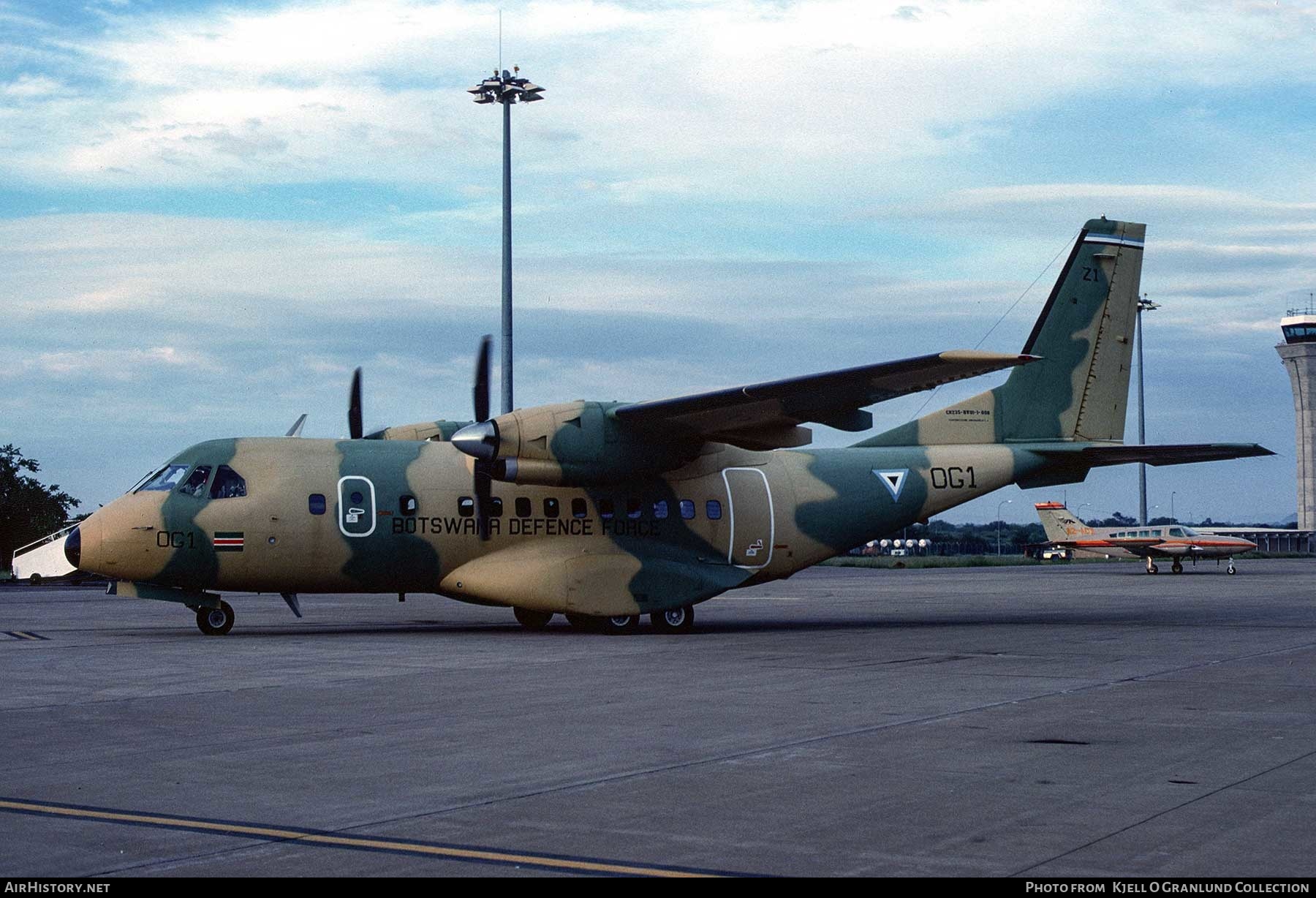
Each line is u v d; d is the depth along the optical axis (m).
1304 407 127.38
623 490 22.23
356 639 20.05
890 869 6.08
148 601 34.09
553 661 16.19
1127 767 8.60
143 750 9.38
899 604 31.06
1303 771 8.45
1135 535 64.31
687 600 21.75
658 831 6.84
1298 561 99.44
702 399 19.78
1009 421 24.77
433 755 9.12
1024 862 6.19
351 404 24.11
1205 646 18.17
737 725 10.54
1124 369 25.20
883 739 9.80
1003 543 135.88
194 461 20.67
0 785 8.12
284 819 7.14
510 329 32.22
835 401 20.25
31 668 15.20
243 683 13.66
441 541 21.30
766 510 23.16
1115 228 25.06
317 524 20.69
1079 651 17.42
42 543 21.17
